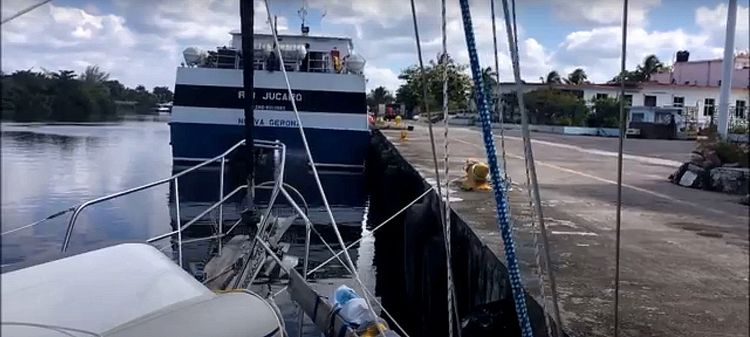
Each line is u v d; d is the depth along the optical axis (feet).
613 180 39.17
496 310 14.44
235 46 60.39
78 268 8.45
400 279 30.91
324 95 58.75
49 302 7.58
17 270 8.32
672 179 38.65
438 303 23.07
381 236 40.29
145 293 7.96
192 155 57.88
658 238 21.48
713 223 24.54
